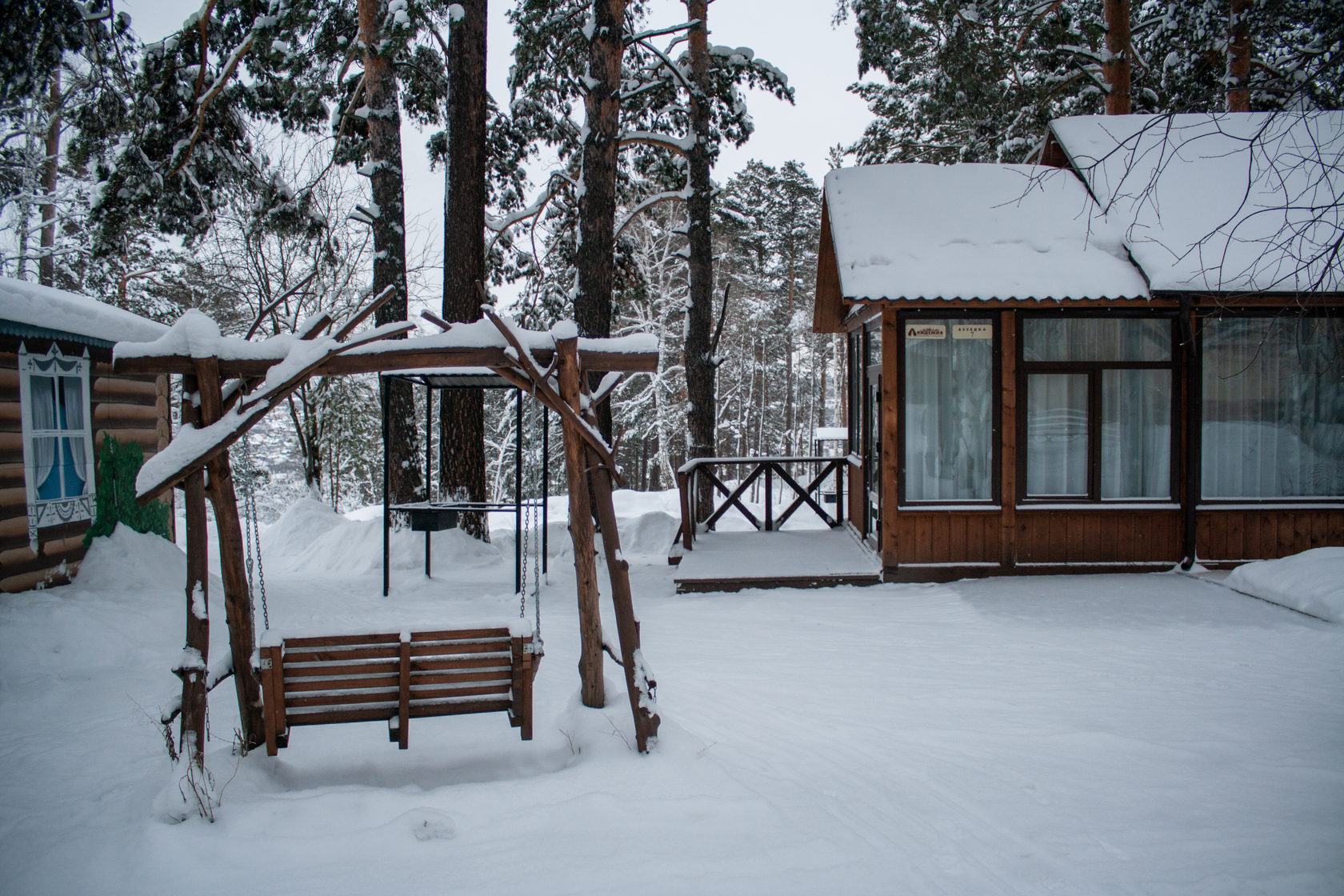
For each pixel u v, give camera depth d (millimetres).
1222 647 6738
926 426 9469
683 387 31016
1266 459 9422
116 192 13289
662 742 4793
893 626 7648
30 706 5609
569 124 15766
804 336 43812
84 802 4141
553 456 32531
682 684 6051
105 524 8602
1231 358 9391
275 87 14211
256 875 3377
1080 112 15492
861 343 11320
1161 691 5723
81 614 6984
